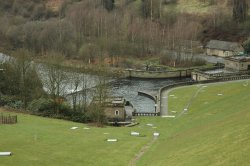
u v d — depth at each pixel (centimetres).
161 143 8300
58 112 11356
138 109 14362
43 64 16238
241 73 18475
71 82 15325
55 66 13612
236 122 7825
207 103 12962
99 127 10325
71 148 7662
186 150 7019
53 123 10000
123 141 8425
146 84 19162
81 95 14938
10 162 6612
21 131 8612
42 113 11212
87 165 6831
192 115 11800
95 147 7844
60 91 13800
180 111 12575
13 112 11019
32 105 11525
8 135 8206
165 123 11156
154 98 15538
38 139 8069
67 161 6938
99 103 11612
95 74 16250
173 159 6719
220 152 6331
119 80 19850
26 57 13212
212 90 14850
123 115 12275
